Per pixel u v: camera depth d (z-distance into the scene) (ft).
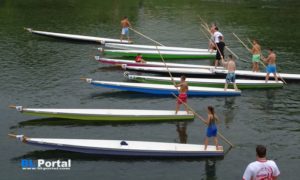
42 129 67.92
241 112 78.69
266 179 36.35
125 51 116.57
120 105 80.28
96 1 232.73
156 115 72.43
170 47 124.06
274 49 131.23
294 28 167.32
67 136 65.82
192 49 122.62
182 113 74.02
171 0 246.88
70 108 77.71
